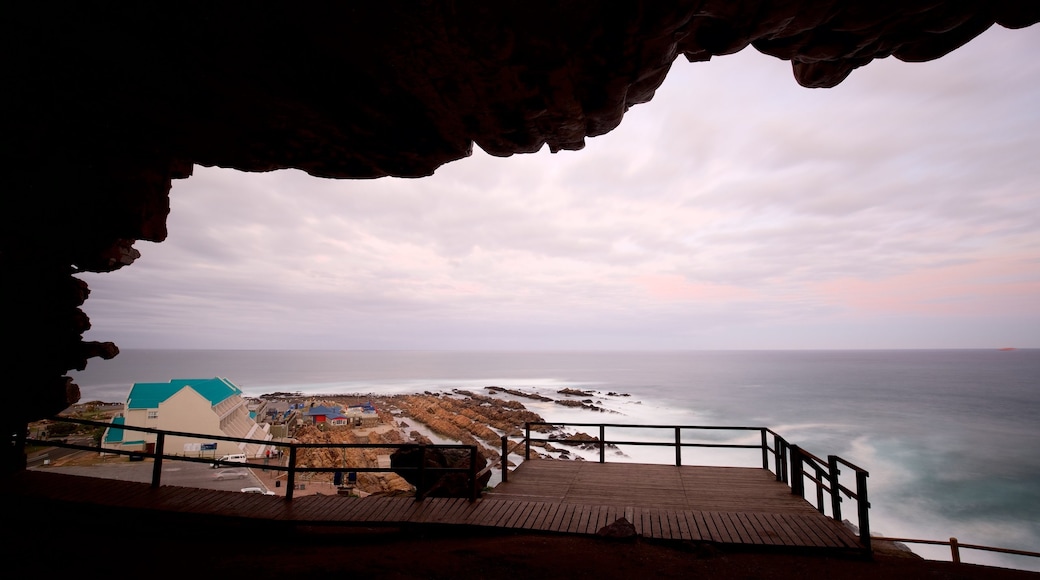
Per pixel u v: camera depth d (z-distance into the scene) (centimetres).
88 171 582
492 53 417
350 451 2462
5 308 619
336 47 415
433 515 642
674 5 362
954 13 385
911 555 676
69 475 724
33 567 485
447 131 545
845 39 422
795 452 759
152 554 543
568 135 554
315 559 538
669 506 705
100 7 375
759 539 577
